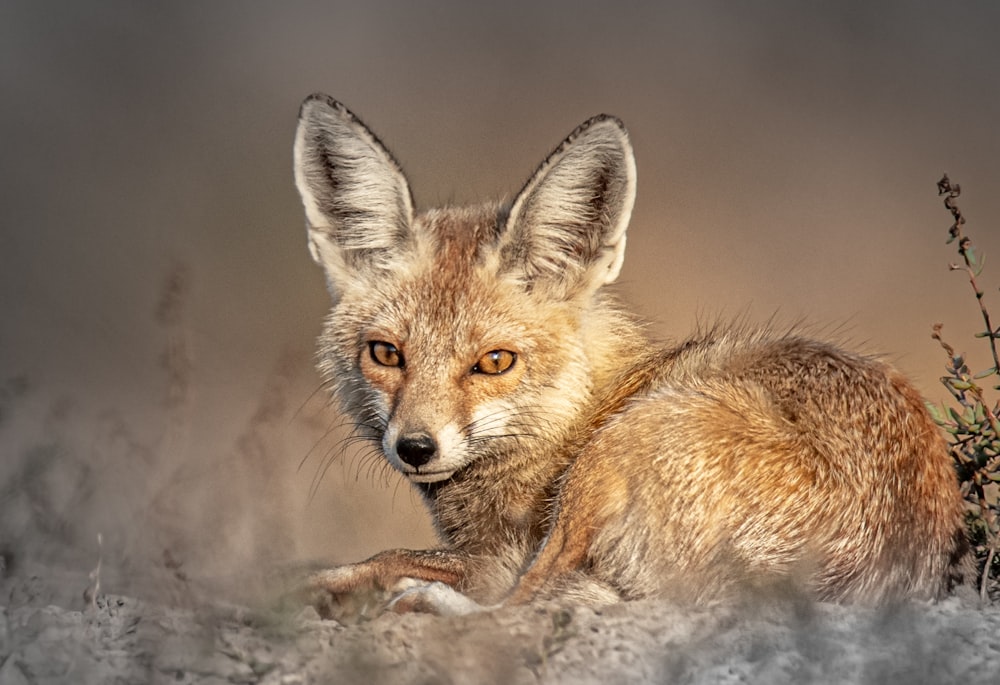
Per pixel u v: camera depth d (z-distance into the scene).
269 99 51.53
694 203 42.84
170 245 38.84
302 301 35.00
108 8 55.59
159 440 13.38
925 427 9.92
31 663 7.22
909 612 8.36
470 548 11.00
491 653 7.56
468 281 11.16
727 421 9.73
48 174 44.44
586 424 11.15
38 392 24.25
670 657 7.46
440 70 53.66
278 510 11.14
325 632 8.09
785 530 9.43
